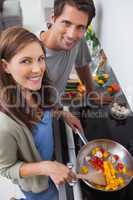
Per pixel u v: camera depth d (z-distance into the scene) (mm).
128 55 1416
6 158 1111
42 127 1225
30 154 1180
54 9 1426
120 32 1484
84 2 1352
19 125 1053
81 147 1312
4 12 3371
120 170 1202
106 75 1805
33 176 1255
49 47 1514
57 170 1105
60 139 1372
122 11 1409
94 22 1972
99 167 1207
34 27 3551
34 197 1457
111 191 1138
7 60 974
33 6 3930
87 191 1141
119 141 1404
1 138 1037
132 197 1129
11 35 961
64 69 1689
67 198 1113
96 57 1965
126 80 1523
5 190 2033
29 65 977
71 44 1516
